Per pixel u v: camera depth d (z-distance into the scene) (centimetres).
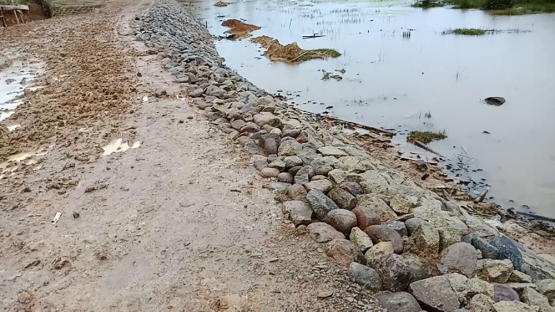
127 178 459
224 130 588
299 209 382
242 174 464
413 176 690
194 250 340
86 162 501
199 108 680
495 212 605
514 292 290
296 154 504
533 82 1200
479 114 974
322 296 289
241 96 741
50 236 363
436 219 382
